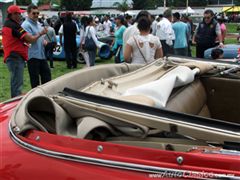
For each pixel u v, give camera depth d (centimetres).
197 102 307
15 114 239
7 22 671
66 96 221
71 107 214
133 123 203
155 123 201
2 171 207
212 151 185
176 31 1102
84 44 1120
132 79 279
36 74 736
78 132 203
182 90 292
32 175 200
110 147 194
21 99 276
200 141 198
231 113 351
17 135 217
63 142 203
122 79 280
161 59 349
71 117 217
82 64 1395
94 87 259
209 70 355
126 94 241
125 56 564
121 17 1002
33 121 214
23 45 680
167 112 206
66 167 196
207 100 355
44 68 746
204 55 930
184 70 305
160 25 1021
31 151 206
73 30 1239
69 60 1255
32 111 223
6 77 1072
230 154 182
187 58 368
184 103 274
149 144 197
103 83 267
